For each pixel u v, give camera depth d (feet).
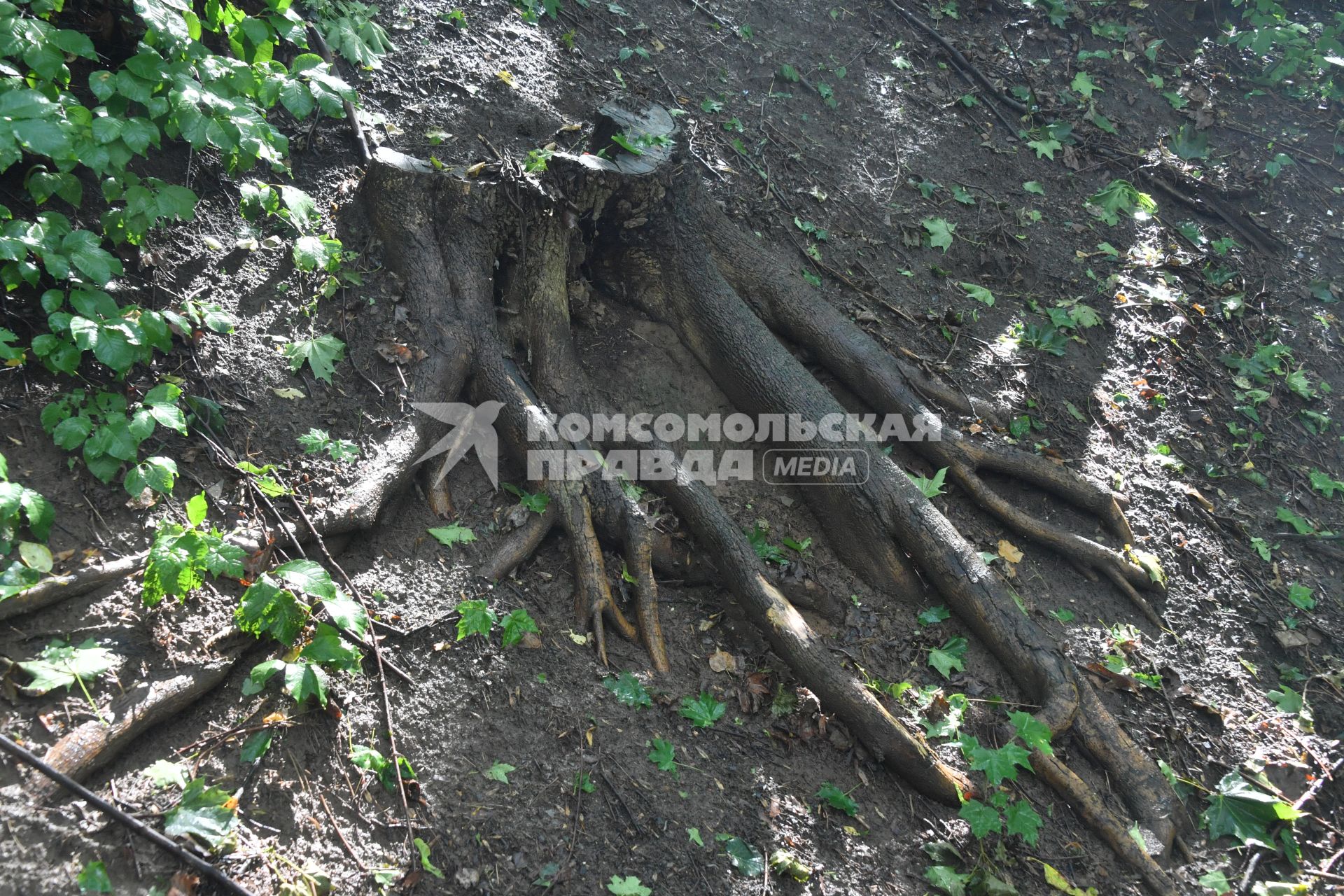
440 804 10.57
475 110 17.25
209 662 10.41
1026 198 22.41
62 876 8.57
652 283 16.44
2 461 9.96
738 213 18.75
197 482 11.67
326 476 12.51
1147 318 20.38
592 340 16.20
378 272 14.66
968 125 23.62
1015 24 26.89
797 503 15.70
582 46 20.33
